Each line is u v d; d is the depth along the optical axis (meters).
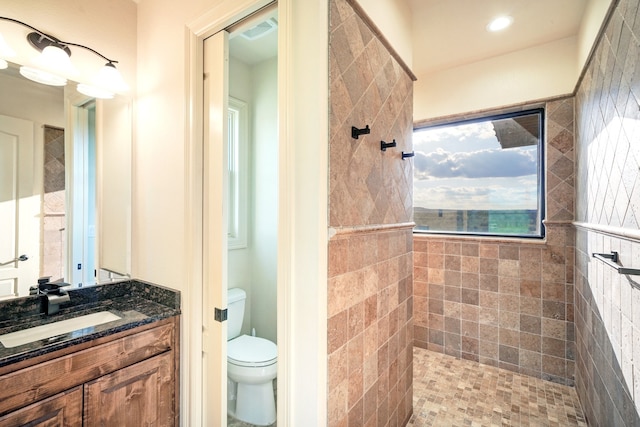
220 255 1.43
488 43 2.33
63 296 1.52
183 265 1.52
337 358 1.20
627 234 1.20
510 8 1.92
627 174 1.26
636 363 1.18
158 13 1.67
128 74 1.79
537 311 2.44
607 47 1.50
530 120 2.53
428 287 2.91
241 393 1.96
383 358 1.58
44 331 1.34
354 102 1.30
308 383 1.13
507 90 2.47
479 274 2.68
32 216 1.50
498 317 2.59
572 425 1.89
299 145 1.14
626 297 1.28
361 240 1.38
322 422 1.12
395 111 1.73
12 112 1.44
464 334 2.74
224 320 1.43
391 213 1.67
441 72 2.76
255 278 2.54
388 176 1.64
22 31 1.42
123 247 1.78
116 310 1.54
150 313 1.48
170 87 1.60
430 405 2.09
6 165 1.43
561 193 2.31
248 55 2.41
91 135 1.68
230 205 2.46
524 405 2.09
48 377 1.10
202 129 1.51
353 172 1.30
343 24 1.23
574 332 2.29
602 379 1.60
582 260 2.04
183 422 1.51
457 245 2.78
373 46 1.47
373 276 1.48
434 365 2.64
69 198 1.62
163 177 1.63
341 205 1.21
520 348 2.50
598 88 1.65
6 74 1.42
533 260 2.45
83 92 1.64
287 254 1.16
